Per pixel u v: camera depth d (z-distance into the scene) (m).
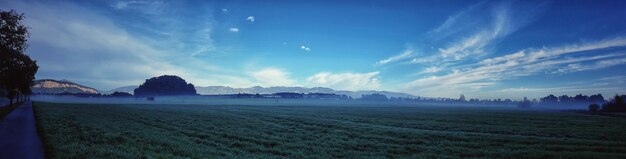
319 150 23.75
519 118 74.44
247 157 20.28
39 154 18.73
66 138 25.00
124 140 25.64
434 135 33.91
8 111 59.28
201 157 19.73
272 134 33.56
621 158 22.47
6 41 38.56
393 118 66.94
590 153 24.02
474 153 23.56
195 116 61.53
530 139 31.78
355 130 38.56
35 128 31.77
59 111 66.00
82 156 18.52
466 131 40.72
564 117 83.12
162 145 24.00
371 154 22.78
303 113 83.25
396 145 26.80
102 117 52.75
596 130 43.28
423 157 22.02
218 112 80.81
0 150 19.56
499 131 40.41
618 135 37.09
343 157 21.50
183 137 29.17
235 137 30.08
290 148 24.67
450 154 23.42
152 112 74.38
